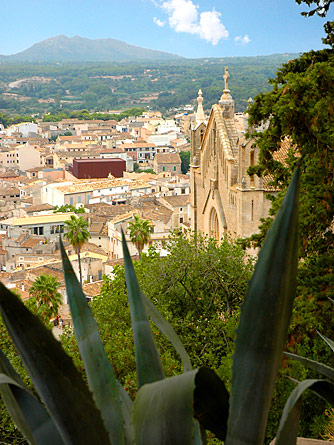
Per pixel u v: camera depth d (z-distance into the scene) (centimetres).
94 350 488
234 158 4138
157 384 382
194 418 434
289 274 381
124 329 2770
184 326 2623
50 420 433
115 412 477
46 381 394
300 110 1942
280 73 2358
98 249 10825
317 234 2053
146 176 19100
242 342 389
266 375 386
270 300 378
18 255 11019
